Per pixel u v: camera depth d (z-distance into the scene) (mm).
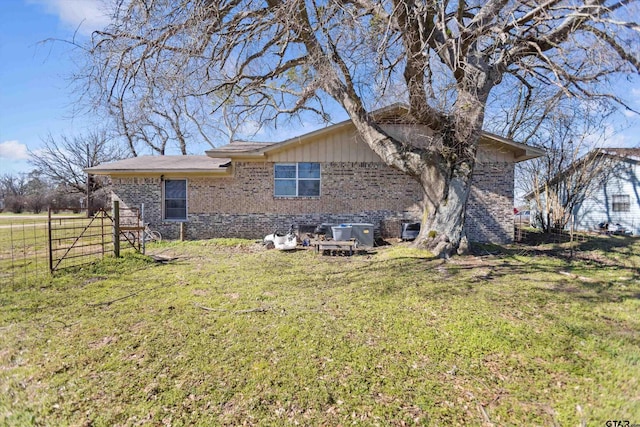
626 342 3471
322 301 4902
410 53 7137
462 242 8531
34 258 8312
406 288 5488
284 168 11594
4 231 15500
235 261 8141
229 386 2762
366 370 2994
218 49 7777
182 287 5707
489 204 11367
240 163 11672
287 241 9844
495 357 3211
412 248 8578
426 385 2771
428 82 7863
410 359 3182
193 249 9984
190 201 11805
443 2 6453
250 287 5699
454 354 3271
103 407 2510
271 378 2869
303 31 7504
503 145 11227
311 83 9703
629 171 16344
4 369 3023
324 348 3395
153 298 5074
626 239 12953
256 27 7445
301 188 11578
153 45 6961
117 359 3189
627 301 4801
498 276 6348
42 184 38156
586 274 6562
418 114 8117
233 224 11742
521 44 7242
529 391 2684
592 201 17312
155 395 2650
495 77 8047
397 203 11469
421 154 8664
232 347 3424
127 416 2418
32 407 2506
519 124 15805
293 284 5891
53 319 4199
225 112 14734
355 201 11484
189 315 4332
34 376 2904
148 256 8422
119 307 4648
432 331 3783
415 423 2340
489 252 9273
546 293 5203
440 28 6543
